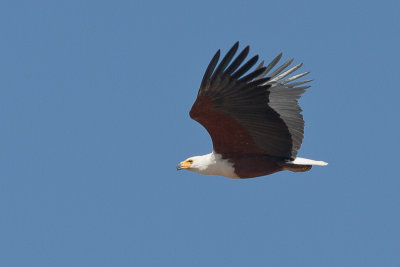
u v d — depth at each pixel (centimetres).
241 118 1522
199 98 1469
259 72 1409
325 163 1595
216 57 1402
